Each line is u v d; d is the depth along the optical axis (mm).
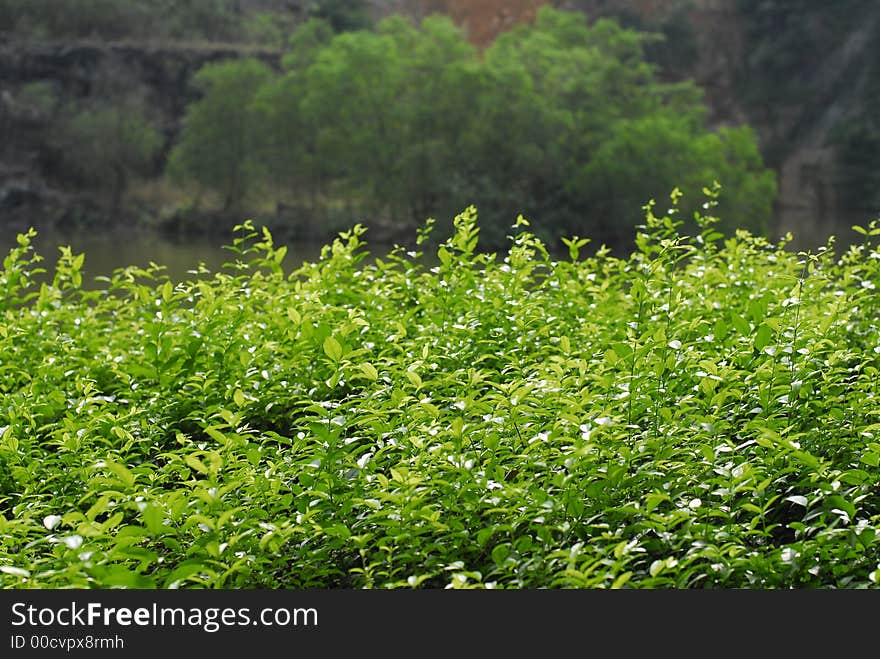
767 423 4016
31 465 4328
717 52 72125
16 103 55062
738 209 45562
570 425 3879
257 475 3760
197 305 5902
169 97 60844
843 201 59500
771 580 3377
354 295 6473
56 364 5844
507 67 51656
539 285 6711
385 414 4020
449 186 47562
